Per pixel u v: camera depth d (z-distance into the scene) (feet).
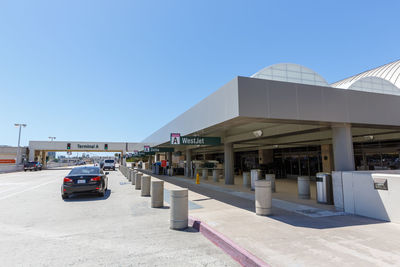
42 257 15.21
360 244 16.17
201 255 15.58
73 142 175.22
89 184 38.17
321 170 64.49
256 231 19.22
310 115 29.48
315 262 13.37
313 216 24.53
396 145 48.83
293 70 37.96
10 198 39.34
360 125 34.24
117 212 28.32
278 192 43.78
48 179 82.28
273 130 48.73
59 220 24.58
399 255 14.26
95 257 15.20
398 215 21.47
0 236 19.47
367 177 24.27
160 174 97.86
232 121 31.12
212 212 26.61
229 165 60.54
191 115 45.93
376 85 40.65
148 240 18.45
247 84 27.48
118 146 183.62
